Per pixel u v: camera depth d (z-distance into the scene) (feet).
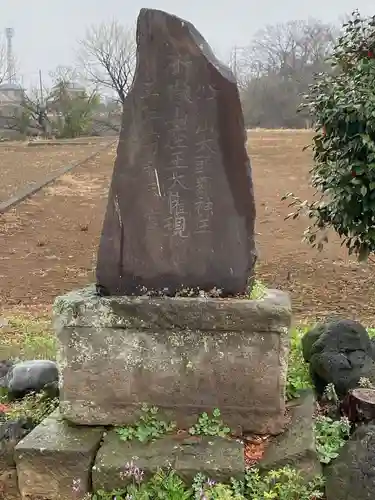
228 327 13.41
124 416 13.82
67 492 12.76
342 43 18.19
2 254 39.60
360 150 16.24
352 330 16.31
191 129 13.83
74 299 13.88
